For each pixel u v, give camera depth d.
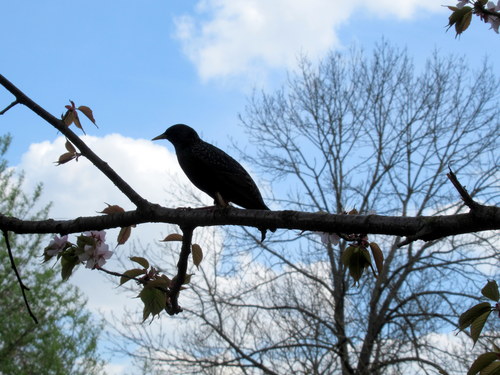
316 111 17.16
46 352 12.12
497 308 2.10
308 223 2.50
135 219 3.00
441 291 13.41
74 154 3.07
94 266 2.90
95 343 12.65
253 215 2.69
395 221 2.26
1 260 12.73
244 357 12.28
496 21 3.17
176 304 3.18
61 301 12.77
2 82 2.93
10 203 12.70
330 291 13.74
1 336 12.17
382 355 12.31
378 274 2.80
